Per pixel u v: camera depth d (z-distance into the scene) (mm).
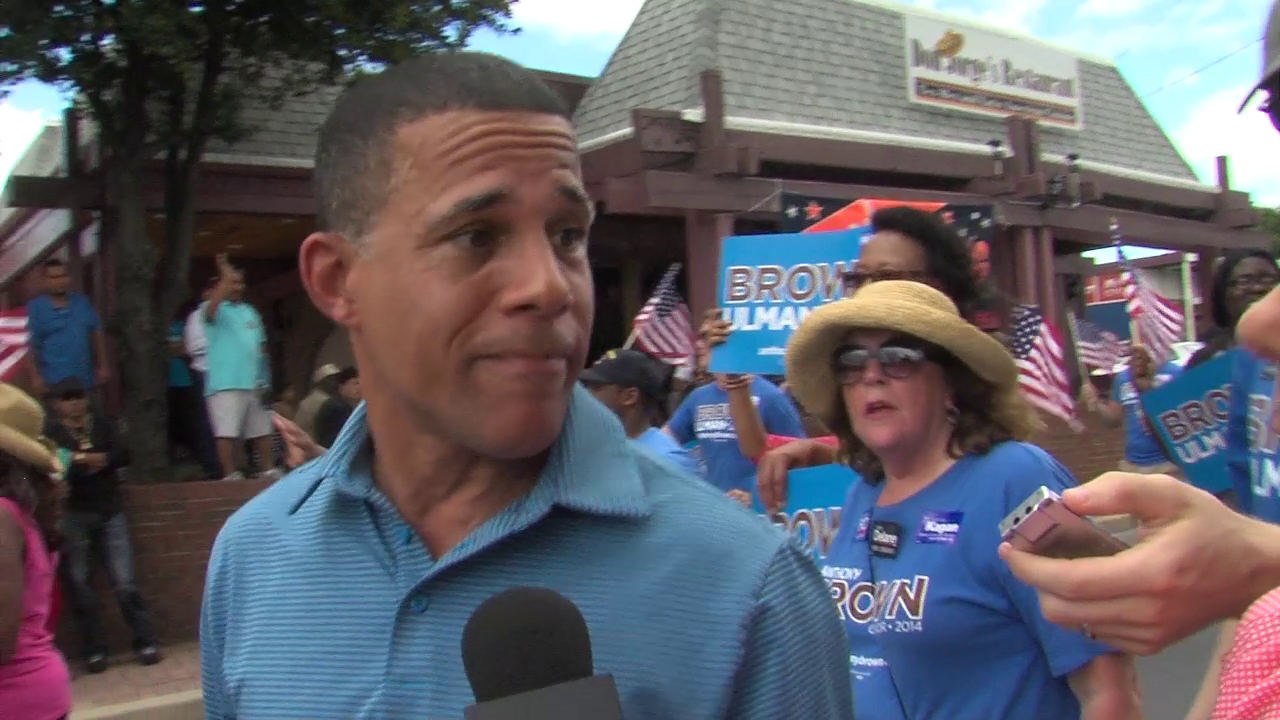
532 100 1373
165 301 9648
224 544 1710
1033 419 2607
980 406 2568
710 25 12781
